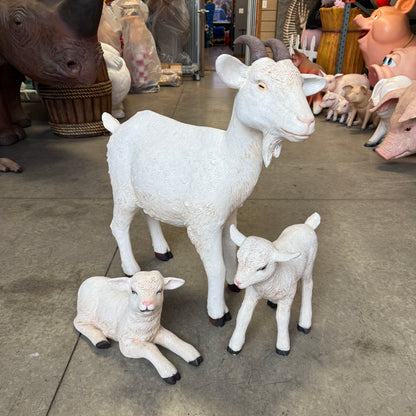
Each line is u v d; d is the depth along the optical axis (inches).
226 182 55.7
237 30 462.6
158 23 293.3
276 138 51.1
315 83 53.7
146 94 259.4
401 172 133.9
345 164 142.7
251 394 53.7
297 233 58.9
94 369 57.4
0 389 54.1
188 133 60.5
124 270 76.2
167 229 97.3
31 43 117.6
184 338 63.5
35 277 78.1
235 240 54.9
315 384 55.3
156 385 54.8
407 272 80.2
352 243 91.0
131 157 64.2
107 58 179.8
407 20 181.6
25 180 126.6
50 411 51.1
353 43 225.9
